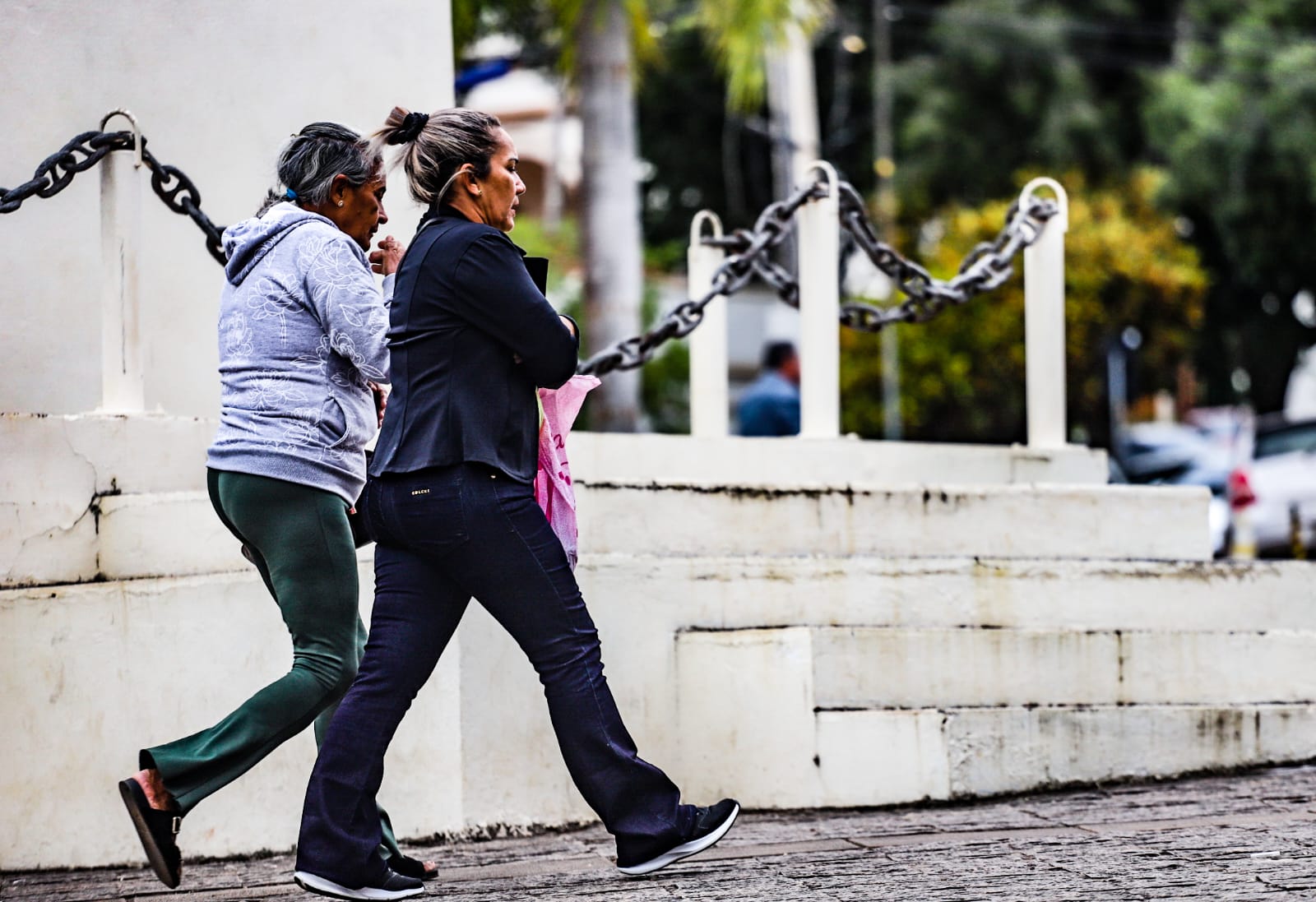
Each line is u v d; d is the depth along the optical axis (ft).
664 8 112.57
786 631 40.75
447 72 53.36
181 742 30.04
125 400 41.83
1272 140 195.42
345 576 30.83
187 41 50.08
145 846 29.53
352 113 51.96
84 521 39.11
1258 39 200.44
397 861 33.12
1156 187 193.98
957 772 41.24
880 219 194.90
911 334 161.68
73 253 47.91
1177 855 33.60
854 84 215.51
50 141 48.06
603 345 97.96
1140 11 213.87
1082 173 198.90
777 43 102.53
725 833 31.68
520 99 237.04
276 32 51.21
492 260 29.94
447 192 31.04
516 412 30.30
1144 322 179.93
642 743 41.29
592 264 98.27
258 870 36.06
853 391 166.40
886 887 31.12
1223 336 218.79
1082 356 171.12
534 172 236.22
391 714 29.94
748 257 55.06
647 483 44.21
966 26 201.87
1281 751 45.47
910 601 44.42
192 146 49.96
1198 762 44.39
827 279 54.49
